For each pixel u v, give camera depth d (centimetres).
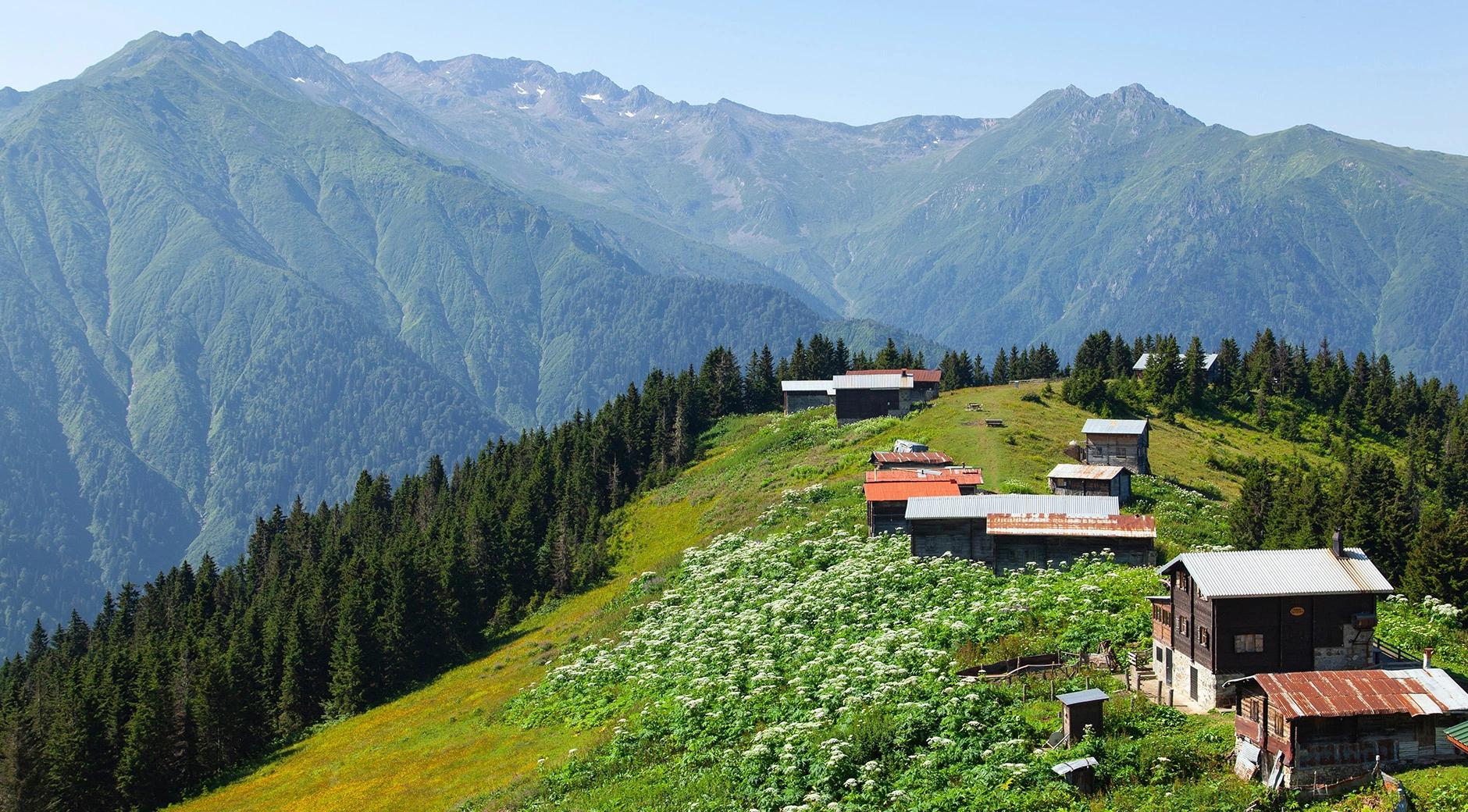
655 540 13000
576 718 7625
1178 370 17188
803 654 7175
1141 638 6391
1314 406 17412
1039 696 5709
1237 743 4894
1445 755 4691
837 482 12094
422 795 7038
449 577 12100
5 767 9512
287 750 10006
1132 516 8600
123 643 14175
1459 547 7550
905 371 16700
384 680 11006
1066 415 14575
